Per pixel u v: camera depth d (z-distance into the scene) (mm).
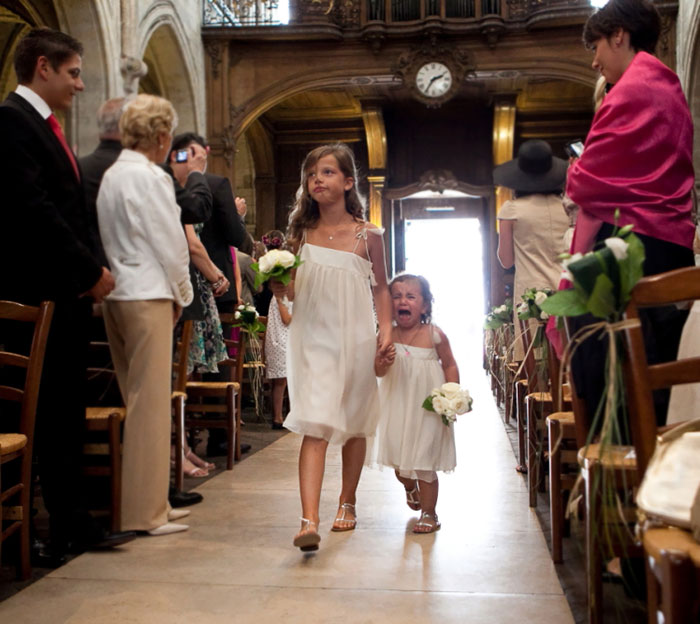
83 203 3604
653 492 1607
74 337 3408
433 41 13602
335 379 3502
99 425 3686
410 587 2975
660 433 1831
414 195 18750
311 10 13695
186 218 4188
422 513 3783
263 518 4027
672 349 2594
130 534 3486
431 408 3703
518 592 2914
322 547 3504
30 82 3467
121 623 2641
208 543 3568
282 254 3490
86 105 10328
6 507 3074
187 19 13102
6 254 3334
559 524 3242
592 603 2227
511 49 13633
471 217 18609
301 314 3637
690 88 12031
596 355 2523
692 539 1496
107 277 3432
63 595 2912
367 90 16594
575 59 13500
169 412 3742
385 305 3785
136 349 3623
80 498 3424
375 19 13641
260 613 2721
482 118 18203
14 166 3248
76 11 10133
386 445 3887
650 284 1757
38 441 3342
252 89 14031
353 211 3762
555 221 4863
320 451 3498
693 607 1378
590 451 2270
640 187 2637
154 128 3740
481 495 4559
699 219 11281
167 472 3748
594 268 1735
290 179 18750
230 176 14047
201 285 5098
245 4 13859
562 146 18094
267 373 7496
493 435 6922
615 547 2320
